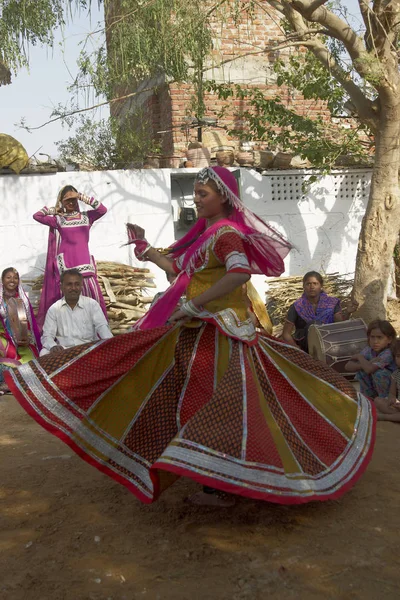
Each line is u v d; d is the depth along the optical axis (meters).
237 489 3.04
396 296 12.05
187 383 3.47
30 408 3.34
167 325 3.58
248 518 3.48
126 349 3.49
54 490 3.98
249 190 11.09
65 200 8.86
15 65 8.61
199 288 3.55
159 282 10.68
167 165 12.82
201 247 3.52
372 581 2.81
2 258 10.14
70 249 8.85
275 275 3.69
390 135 9.34
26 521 3.51
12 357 7.92
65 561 3.04
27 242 10.21
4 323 7.96
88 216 9.05
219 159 11.14
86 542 3.24
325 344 7.34
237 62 13.10
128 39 8.98
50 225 8.87
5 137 9.98
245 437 3.15
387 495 3.77
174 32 9.30
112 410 3.48
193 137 12.81
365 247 9.52
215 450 3.10
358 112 9.60
